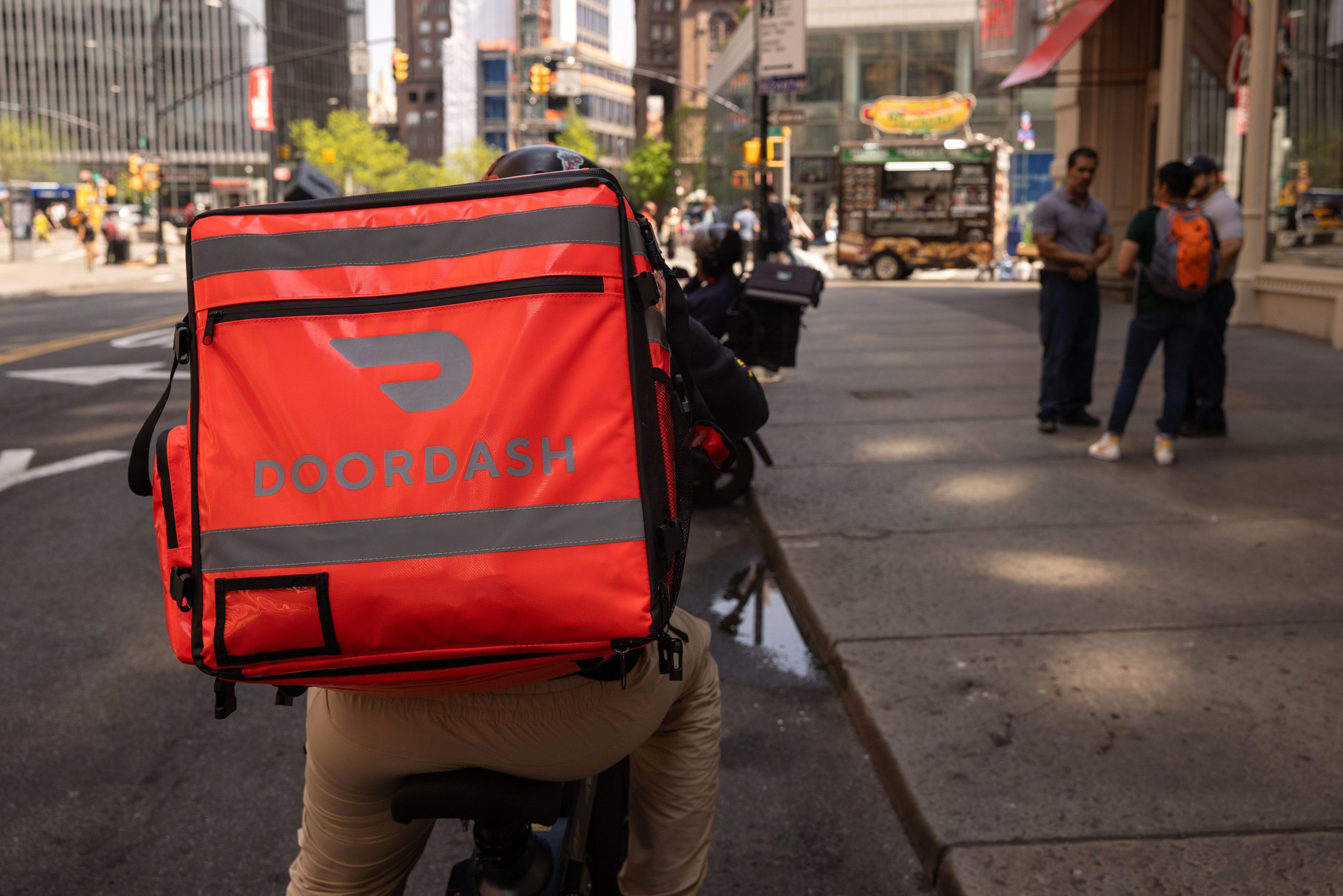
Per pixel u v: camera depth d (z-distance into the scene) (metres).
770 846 3.12
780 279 7.91
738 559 5.71
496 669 1.52
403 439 1.45
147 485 1.66
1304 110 12.65
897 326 15.80
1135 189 19.39
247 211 1.54
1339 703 3.59
